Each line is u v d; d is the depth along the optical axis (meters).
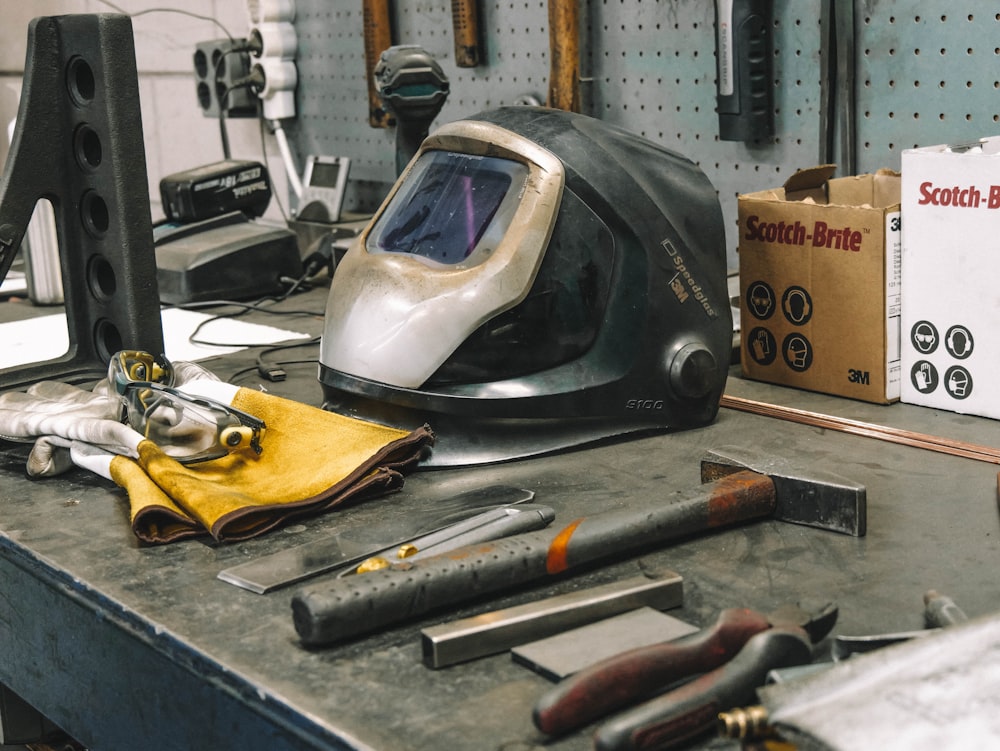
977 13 1.20
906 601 0.68
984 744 0.44
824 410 1.08
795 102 1.38
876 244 1.05
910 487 0.88
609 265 0.98
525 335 0.96
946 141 1.25
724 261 1.05
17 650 0.87
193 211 1.74
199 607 0.71
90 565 0.78
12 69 2.52
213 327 1.50
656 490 0.88
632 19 1.53
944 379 1.05
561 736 0.55
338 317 1.00
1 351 1.40
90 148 1.13
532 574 0.71
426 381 0.95
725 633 0.58
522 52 1.68
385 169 1.98
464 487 0.91
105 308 1.16
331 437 0.94
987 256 0.99
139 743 0.73
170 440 0.94
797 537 0.79
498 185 0.97
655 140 1.55
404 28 1.87
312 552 0.77
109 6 2.47
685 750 0.53
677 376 1.01
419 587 0.67
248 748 0.62
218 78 2.10
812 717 0.47
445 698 0.59
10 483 0.97
